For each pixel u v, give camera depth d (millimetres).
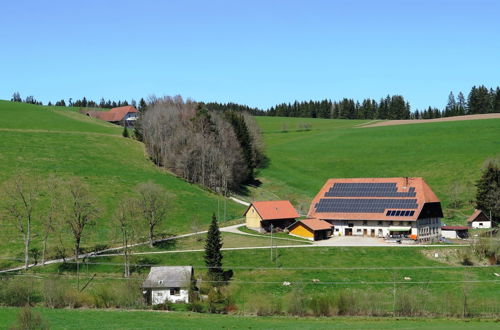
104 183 140875
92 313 72750
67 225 114250
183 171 165625
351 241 121812
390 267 101812
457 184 163375
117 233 115062
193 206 141500
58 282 80625
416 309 74688
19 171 137125
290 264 103250
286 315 74188
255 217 130500
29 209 111438
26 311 57406
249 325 66438
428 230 129000
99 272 97812
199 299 84875
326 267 101938
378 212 128750
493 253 107625
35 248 106062
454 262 106375
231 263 103250
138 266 101000
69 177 139625
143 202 116500
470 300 79250
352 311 74875
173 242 114375
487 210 143125
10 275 91938
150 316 71375
